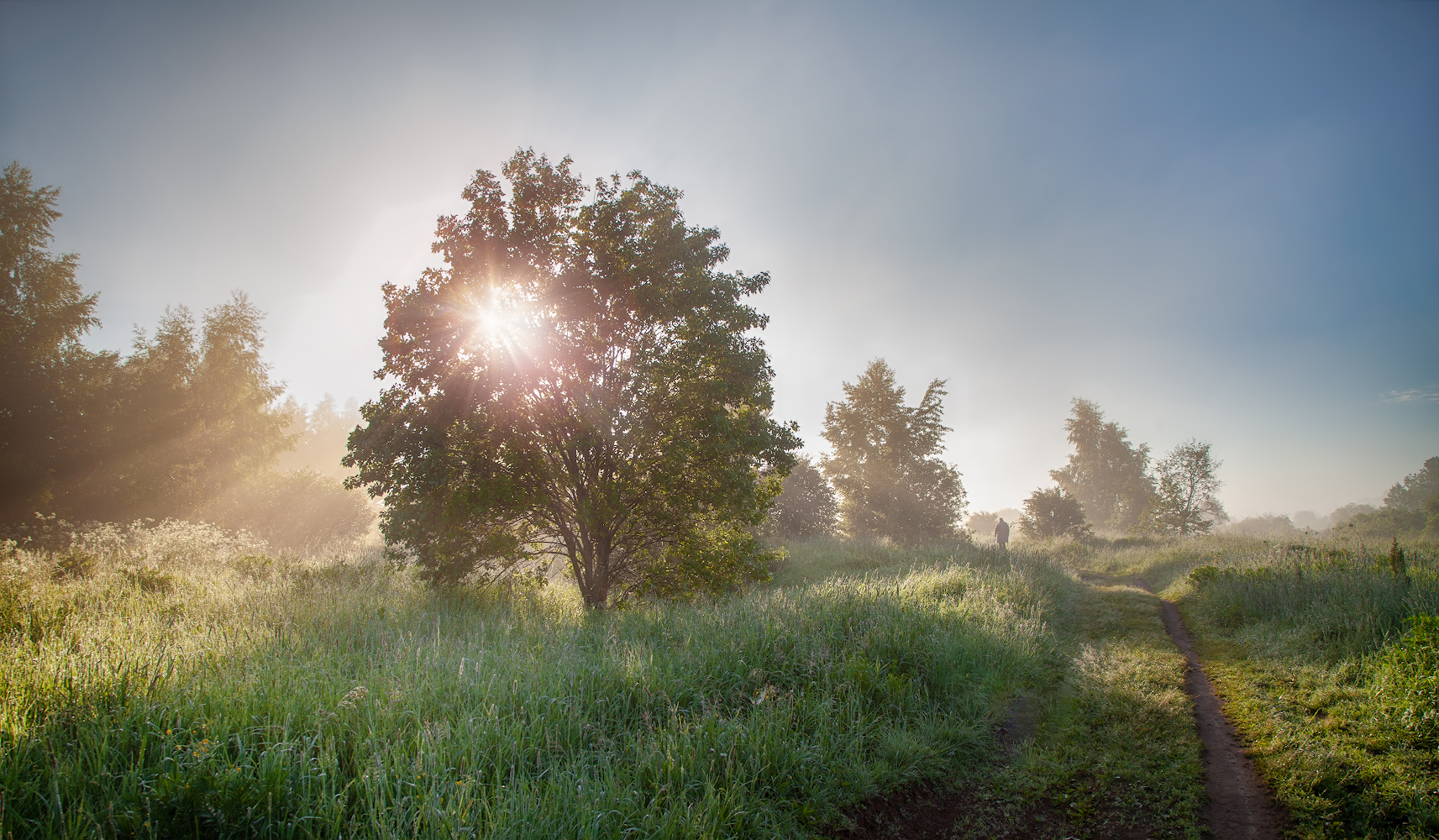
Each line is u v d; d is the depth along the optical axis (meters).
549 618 9.73
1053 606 11.88
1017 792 5.25
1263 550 16.41
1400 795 4.47
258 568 12.62
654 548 13.12
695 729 5.05
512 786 4.15
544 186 11.80
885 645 7.58
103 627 6.57
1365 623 7.83
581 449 11.35
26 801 3.42
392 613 8.78
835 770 5.08
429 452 10.29
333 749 3.94
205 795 3.39
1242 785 5.05
